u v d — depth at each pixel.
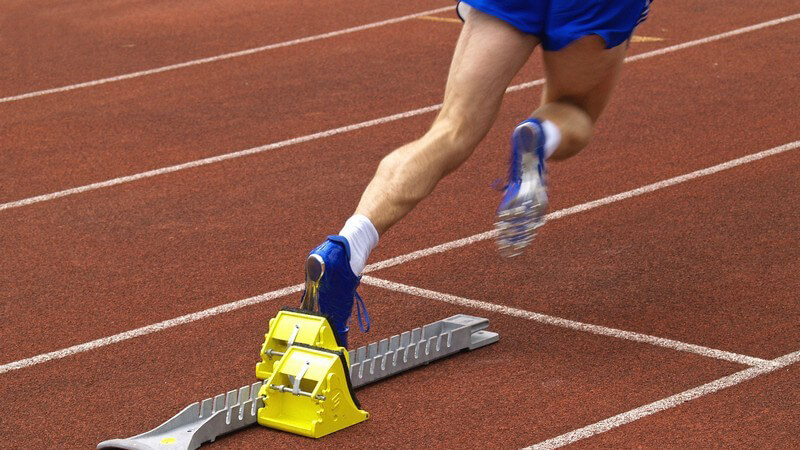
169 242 7.70
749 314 6.29
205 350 6.06
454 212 8.09
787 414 5.18
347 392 5.17
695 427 5.09
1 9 15.59
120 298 6.80
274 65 12.47
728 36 12.87
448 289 6.78
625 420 5.17
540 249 7.35
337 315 5.46
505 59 5.48
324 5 15.26
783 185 8.40
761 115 10.16
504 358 5.86
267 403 5.18
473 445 5.00
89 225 8.07
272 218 8.10
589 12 5.49
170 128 10.39
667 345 5.95
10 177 9.20
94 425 5.30
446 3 15.15
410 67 12.19
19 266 7.35
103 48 13.41
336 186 8.73
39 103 11.37
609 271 6.96
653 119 10.12
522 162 5.48
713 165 8.91
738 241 7.36
